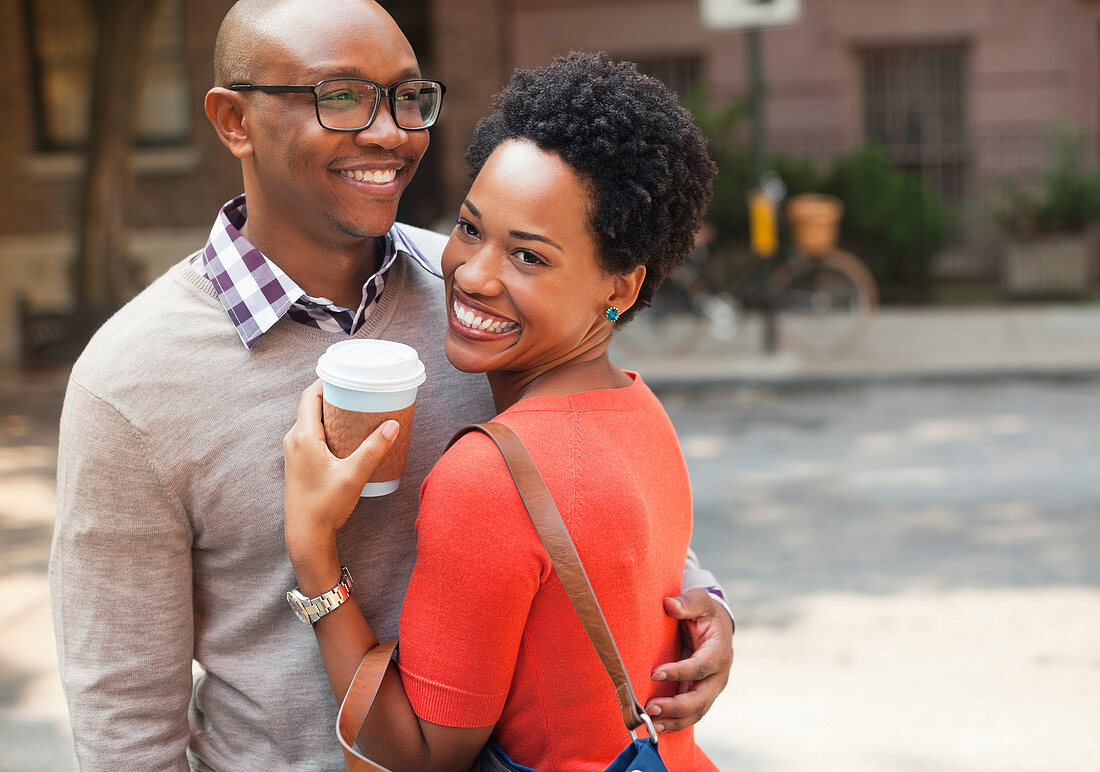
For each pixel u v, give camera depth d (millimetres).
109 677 1373
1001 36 12367
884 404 8250
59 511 1395
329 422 1302
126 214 10477
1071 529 5309
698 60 13016
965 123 12711
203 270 1466
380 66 1389
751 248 11312
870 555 5066
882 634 4207
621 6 12766
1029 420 7555
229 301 1429
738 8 8719
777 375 8883
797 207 9711
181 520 1405
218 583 1465
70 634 1384
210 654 1485
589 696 1287
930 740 3438
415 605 1257
